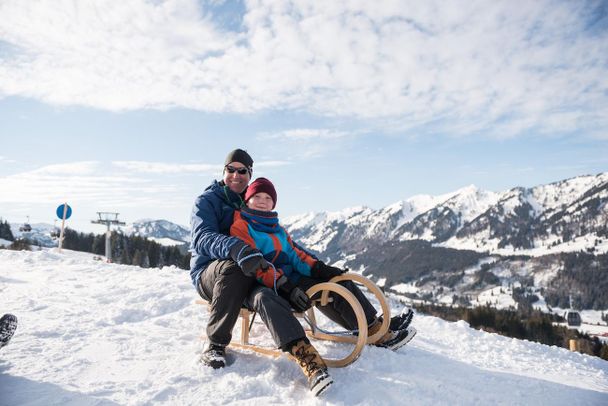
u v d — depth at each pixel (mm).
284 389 2359
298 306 2656
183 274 7578
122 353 2957
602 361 4777
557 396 2615
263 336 3338
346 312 3023
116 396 2264
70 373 2562
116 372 2605
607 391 3006
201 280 2918
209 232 2875
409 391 2428
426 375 2711
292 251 3125
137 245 97125
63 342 3189
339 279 3061
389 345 3104
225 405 2184
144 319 4406
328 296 3039
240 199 3328
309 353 2363
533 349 4781
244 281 2648
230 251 2602
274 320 2420
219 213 3160
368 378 2549
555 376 3365
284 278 2689
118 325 3922
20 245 60250
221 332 2623
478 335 5113
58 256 9406
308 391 2365
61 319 4051
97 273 7590
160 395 2266
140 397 2238
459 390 2510
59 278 6984
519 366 3658
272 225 3062
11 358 2787
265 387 2387
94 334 3451
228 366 2652
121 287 5945
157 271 8000
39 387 2338
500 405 2385
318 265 3121
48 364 2703
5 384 2363
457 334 5086
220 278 2660
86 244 99062
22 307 4586
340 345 3113
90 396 2244
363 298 3021
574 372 3803
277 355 2766
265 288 2596
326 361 2746
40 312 4367
